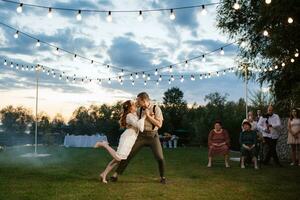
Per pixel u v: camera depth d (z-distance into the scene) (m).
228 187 6.75
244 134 10.31
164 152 18.14
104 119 38.84
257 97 23.81
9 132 29.03
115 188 6.56
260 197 5.84
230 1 17.28
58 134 31.59
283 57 15.59
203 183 7.23
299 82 16.06
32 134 29.94
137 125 7.03
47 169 9.46
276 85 17.45
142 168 9.93
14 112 40.81
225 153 10.48
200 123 29.41
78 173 8.62
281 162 12.06
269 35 14.91
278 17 14.17
